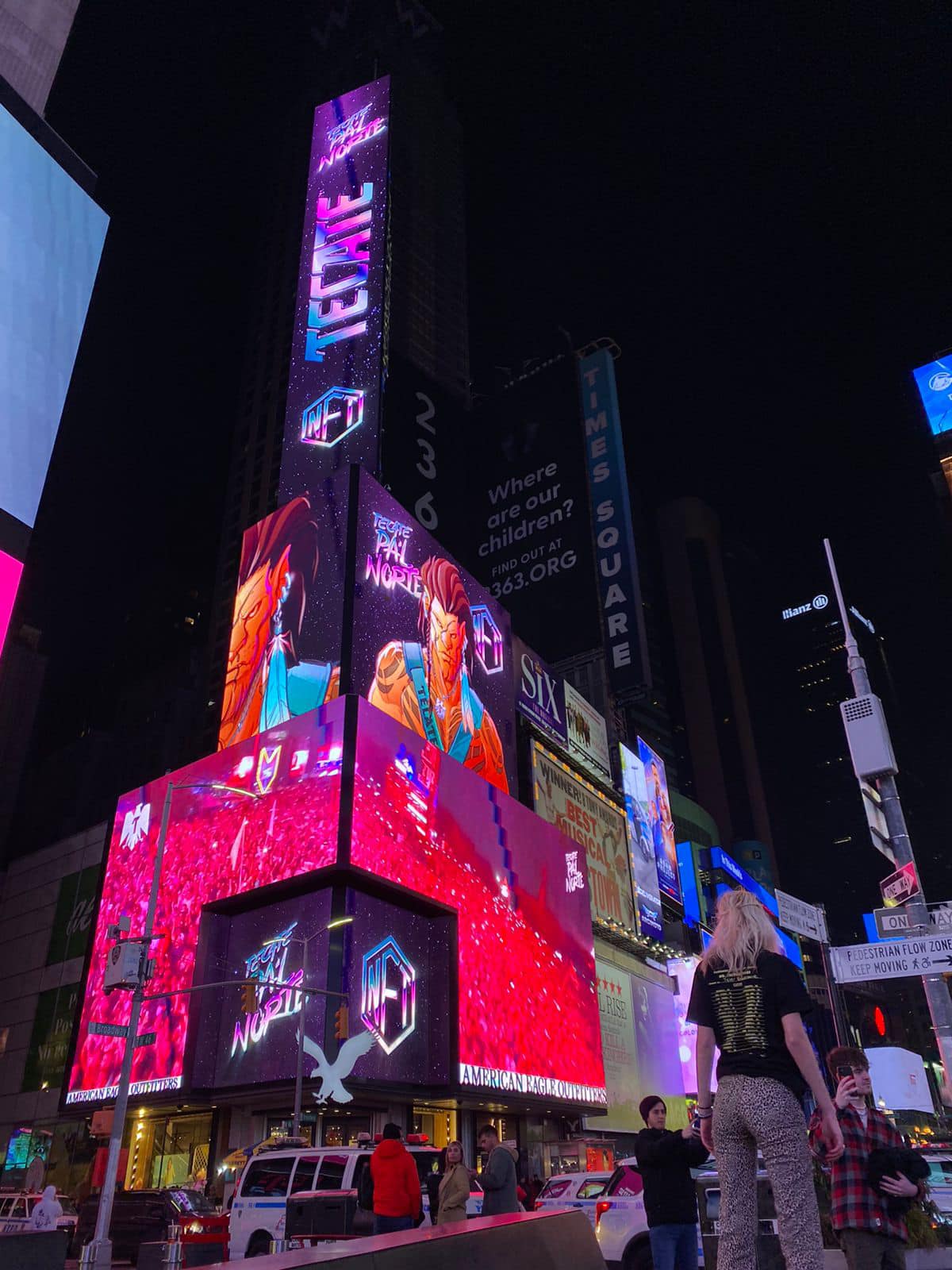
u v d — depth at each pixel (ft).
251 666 168.76
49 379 43.42
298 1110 105.91
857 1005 389.19
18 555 40.22
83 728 435.53
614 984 219.61
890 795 47.32
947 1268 22.07
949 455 339.77
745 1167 13.44
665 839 283.18
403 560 176.04
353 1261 10.44
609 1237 40.73
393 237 424.87
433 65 512.63
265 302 398.01
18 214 43.78
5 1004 224.74
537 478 258.37
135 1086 142.31
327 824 135.03
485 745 184.24
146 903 159.74
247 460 352.28
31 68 56.54
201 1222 56.90
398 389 254.68
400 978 136.98
